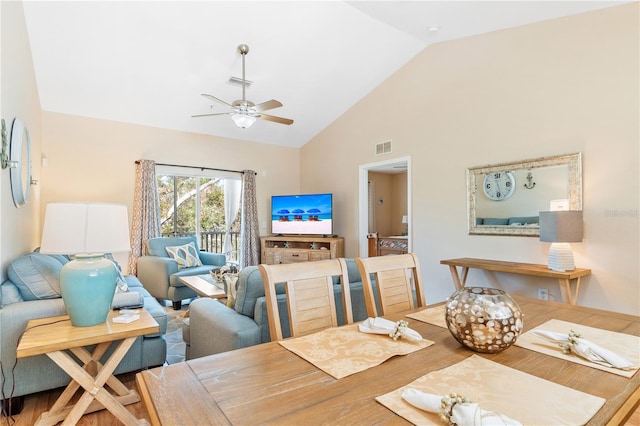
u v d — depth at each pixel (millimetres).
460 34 4004
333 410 838
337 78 4953
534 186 3490
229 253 6246
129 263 4996
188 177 5793
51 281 2260
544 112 3438
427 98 4539
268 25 3756
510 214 3680
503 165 3732
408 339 1298
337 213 6082
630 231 2900
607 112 3033
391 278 1845
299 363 1102
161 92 4621
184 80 4453
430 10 3422
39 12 3223
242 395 904
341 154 5984
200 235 5922
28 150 3100
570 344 1176
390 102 5055
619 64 2971
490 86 3875
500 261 3691
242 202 6172
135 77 4270
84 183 4766
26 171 3016
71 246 1815
